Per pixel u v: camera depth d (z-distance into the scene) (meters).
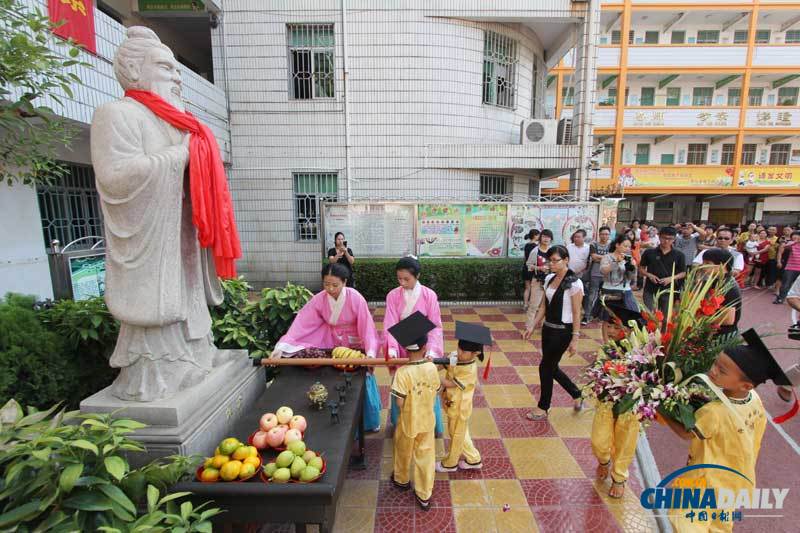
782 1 16.09
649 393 2.22
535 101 10.77
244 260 9.13
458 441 2.88
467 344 2.72
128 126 2.10
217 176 2.39
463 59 8.78
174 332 2.35
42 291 4.69
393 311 3.12
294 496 1.80
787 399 4.14
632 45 16.94
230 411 2.59
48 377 2.56
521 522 2.53
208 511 1.67
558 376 3.71
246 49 8.51
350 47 8.50
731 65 16.78
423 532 2.45
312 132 8.77
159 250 2.17
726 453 2.00
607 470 2.89
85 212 6.35
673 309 2.57
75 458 1.55
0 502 1.55
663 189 17.95
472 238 7.88
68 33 4.37
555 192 18.34
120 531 1.40
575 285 3.43
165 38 8.98
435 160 8.84
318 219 9.05
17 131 2.86
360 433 2.95
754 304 8.34
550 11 8.48
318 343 3.31
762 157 18.17
